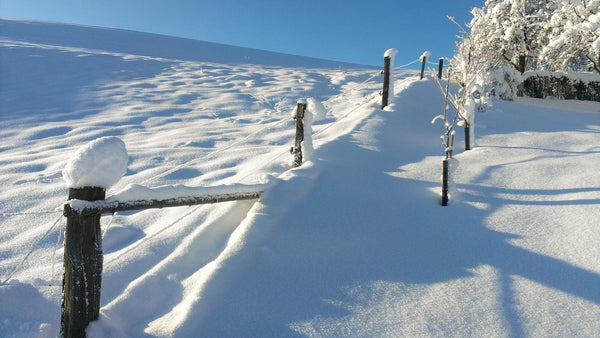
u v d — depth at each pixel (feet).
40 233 11.39
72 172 6.25
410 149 17.63
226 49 98.43
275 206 10.52
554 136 19.40
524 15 48.73
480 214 10.90
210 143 22.16
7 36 73.31
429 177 13.75
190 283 8.44
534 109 29.09
